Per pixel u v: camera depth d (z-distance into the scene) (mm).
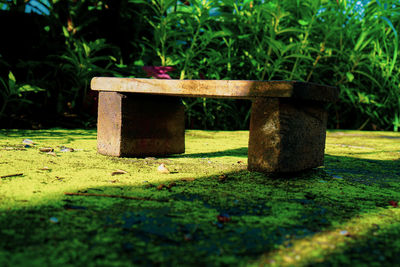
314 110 1843
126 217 1116
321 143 1949
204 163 2061
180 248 906
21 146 2357
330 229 1073
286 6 4328
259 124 1721
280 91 1590
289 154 1700
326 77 4996
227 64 4383
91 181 1539
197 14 4039
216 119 4445
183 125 2389
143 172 1759
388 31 4676
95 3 4367
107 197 1319
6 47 3785
